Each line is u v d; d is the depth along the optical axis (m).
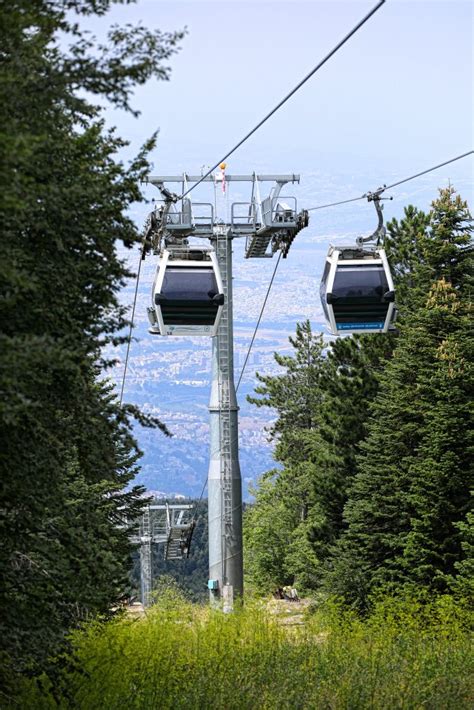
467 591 48.06
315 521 78.88
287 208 53.56
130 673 24.38
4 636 17.31
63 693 19.30
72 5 14.36
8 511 16.94
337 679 23.17
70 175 15.54
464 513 54.38
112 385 39.16
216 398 53.62
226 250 54.12
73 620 22.91
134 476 42.41
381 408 60.12
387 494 59.12
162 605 44.47
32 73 13.97
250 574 110.38
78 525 18.11
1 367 12.16
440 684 23.14
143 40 14.38
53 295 15.69
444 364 55.38
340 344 72.06
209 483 53.38
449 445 54.69
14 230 14.88
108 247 16.39
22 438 16.02
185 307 45.38
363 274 45.12
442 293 58.19
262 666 25.62
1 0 13.48
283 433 103.81
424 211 74.75
